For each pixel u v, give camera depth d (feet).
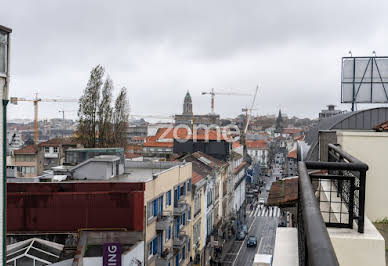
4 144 48.85
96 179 92.32
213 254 167.94
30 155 236.02
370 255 15.60
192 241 130.21
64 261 64.54
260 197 374.22
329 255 6.86
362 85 63.98
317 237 7.88
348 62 64.54
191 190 129.39
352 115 57.11
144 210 79.51
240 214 280.31
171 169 103.91
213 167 178.29
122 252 67.56
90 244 75.31
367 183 26.76
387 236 22.36
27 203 77.36
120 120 183.01
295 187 42.96
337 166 17.57
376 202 26.58
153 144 317.63
